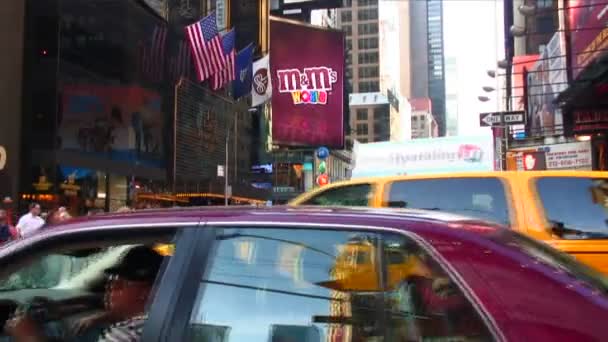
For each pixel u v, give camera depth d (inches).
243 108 2111.2
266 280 91.0
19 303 103.2
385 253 88.3
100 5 1151.6
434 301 82.7
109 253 100.0
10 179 948.6
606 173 219.6
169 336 86.0
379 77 5565.9
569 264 92.4
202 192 1547.7
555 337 75.3
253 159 2255.2
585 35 780.6
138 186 1279.5
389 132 5324.8
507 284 81.1
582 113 870.4
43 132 993.5
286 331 87.5
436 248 86.0
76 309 102.2
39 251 99.9
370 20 5639.8
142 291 95.3
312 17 3189.0
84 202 1074.1
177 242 94.0
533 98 1508.4
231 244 93.0
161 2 1389.0
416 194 230.5
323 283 89.3
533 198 215.9
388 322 84.4
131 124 1253.1
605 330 75.6
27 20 1003.9
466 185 226.7
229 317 88.6
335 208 99.8
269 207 100.7
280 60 2094.0
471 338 78.2
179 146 1483.8
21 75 988.6
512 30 1211.9
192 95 1584.6
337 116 2128.4
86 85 1101.7
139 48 1286.9
